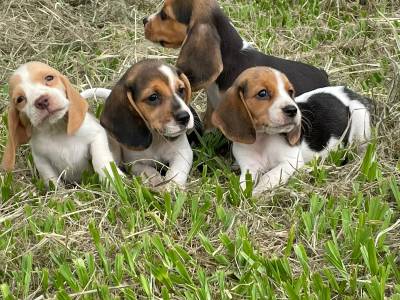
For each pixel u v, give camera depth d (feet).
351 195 6.19
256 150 6.55
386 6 8.52
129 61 7.89
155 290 5.59
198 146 6.92
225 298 5.49
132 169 6.65
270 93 6.37
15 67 7.85
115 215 6.14
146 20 7.25
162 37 7.18
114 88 6.55
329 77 7.60
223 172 6.55
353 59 7.79
